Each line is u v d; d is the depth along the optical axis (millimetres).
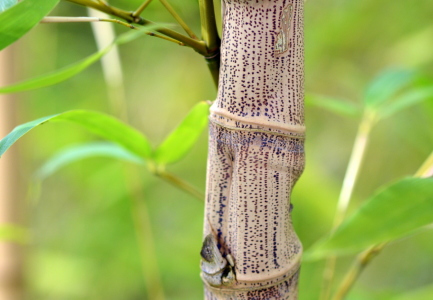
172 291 1027
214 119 358
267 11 346
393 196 387
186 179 1150
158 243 1048
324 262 904
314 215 1003
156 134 1212
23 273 717
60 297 1067
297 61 352
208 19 360
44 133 1132
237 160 356
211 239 367
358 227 399
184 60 1167
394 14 952
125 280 1078
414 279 1062
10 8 340
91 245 1084
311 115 1117
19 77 710
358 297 676
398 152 1030
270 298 365
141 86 1179
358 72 1016
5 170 702
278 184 357
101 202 1056
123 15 373
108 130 448
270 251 362
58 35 1088
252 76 350
